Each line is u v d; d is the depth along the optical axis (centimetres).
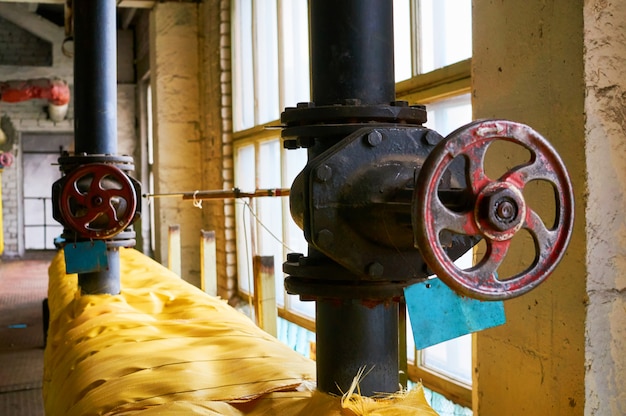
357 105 125
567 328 218
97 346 209
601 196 211
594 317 212
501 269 247
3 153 1288
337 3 127
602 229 212
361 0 127
